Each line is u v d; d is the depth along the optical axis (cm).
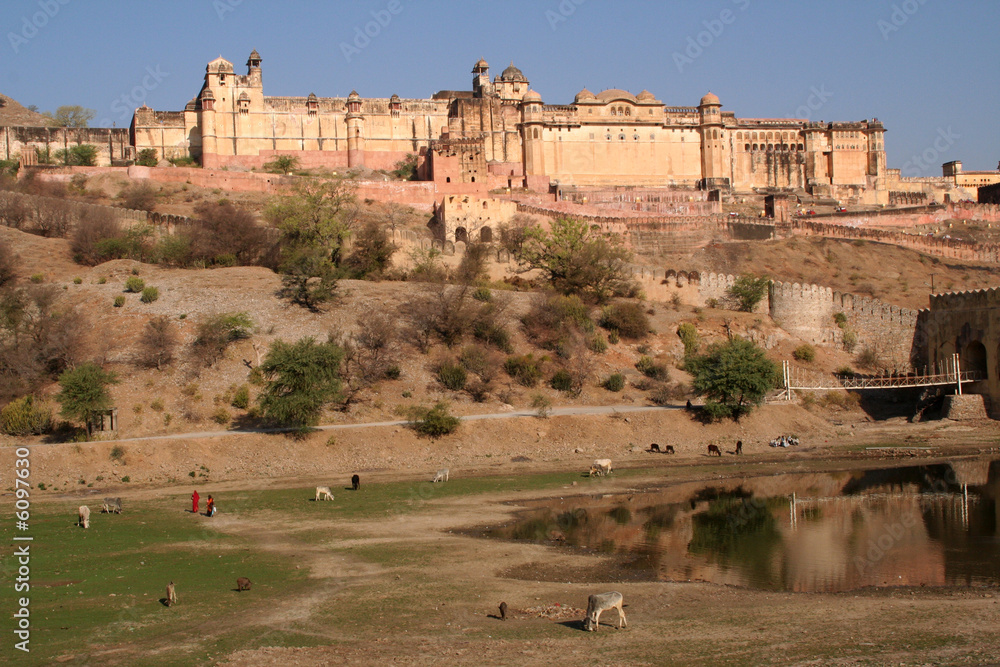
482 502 3406
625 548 2683
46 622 1969
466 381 5309
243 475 3997
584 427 4709
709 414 4972
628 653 1800
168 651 1795
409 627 1950
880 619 2000
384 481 3862
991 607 2072
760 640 1870
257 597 2161
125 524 3006
